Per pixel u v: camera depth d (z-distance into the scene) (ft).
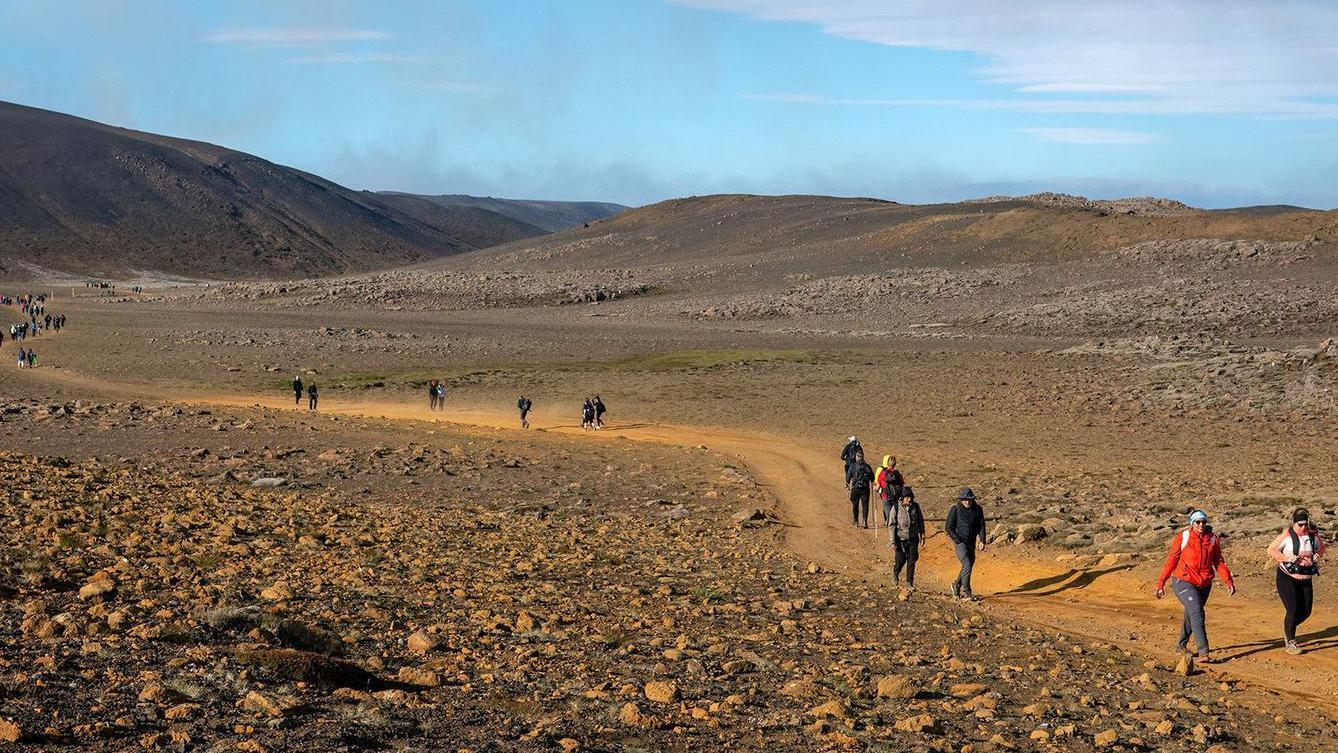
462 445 125.70
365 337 313.12
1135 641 43.04
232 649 27.22
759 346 284.82
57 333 320.09
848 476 80.53
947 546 68.95
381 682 26.71
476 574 49.39
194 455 106.93
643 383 206.80
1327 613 45.57
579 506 86.58
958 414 159.63
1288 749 27.14
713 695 28.30
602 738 22.91
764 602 47.44
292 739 20.38
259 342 295.07
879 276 443.32
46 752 18.28
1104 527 68.74
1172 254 432.66
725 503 89.66
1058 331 315.17
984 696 30.09
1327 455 111.75
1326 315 302.25
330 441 124.47
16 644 26.35
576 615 40.11
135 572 39.37
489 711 24.50
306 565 47.47
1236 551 58.49
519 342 298.56
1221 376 171.63
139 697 22.26
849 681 30.91
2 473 70.85
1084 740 26.30
